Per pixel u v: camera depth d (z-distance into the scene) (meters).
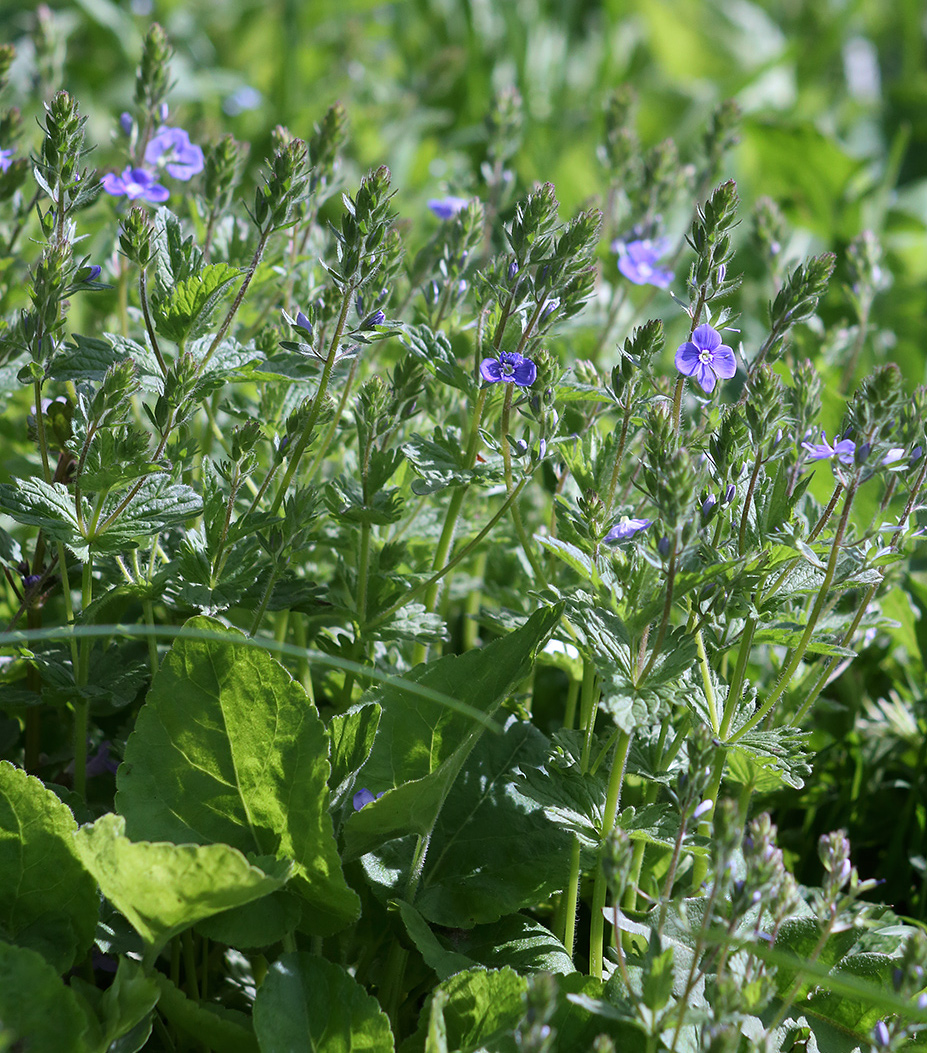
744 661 1.00
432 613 1.04
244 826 0.99
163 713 0.99
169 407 1.00
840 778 1.10
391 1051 0.97
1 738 1.04
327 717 1.06
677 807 1.01
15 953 0.96
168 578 1.01
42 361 1.00
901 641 1.11
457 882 1.01
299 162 1.00
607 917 0.98
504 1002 0.97
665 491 0.97
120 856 0.96
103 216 1.13
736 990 0.95
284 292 1.08
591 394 1.02
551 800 1.00
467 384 1.02
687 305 1.00
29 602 1.02
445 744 1.01
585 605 0.99
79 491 0.99
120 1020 0.96
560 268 1.00
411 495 1.08
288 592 1.03
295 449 1.01
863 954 1.00
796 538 0.99
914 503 1.01
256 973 1.02
